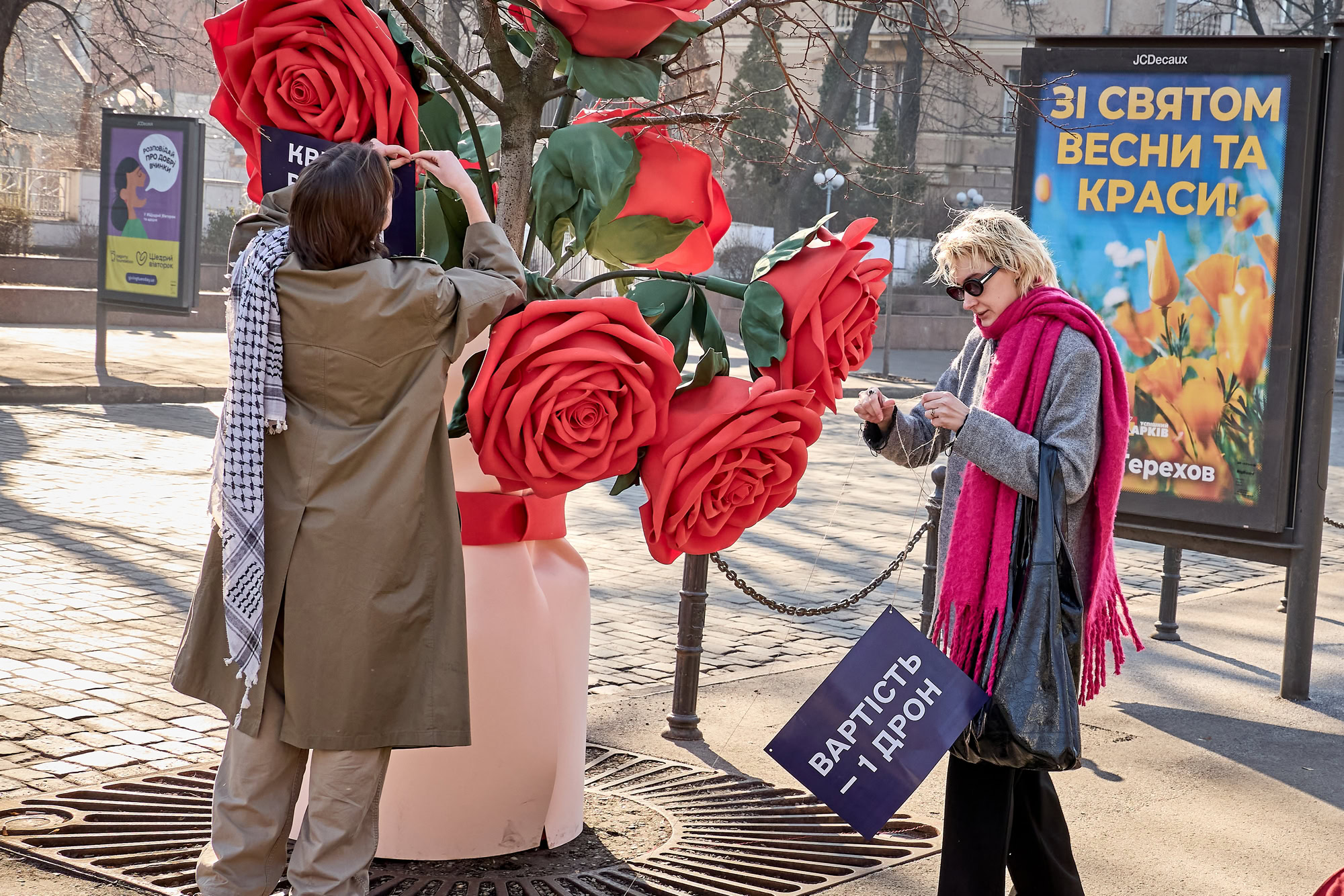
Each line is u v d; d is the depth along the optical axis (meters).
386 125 3.11
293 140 3.17
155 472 10.38
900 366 30.05
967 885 3.07
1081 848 3.91
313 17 3.12
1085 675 3.20
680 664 4.88
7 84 31.19
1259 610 7.66
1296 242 5.70
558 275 4.07
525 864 3.52
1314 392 5.70
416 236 3.38
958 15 4.83
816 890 3.49
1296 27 39.41
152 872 3.37
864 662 3.05
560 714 3.60
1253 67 5.72
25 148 32.12
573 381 2.81
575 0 3.25
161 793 3.93
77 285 26.83
